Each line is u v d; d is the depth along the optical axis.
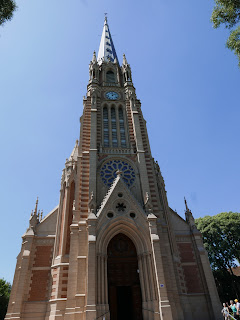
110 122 42.28
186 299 29.58
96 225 27.86
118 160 37.41
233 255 53.88
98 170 35.31
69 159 40.28
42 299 27.75
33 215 34.31
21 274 28.69
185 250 35.03
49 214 35.38
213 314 29.61
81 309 23.94
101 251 26.78
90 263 24.81
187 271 33.12
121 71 54.06
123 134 41.69
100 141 39.41
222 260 54.47
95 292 23.64
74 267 26.94
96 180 33.84
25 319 26.41
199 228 57.16
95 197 32.09
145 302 25.28
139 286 28.69
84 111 44.06
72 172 37.69
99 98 44.84
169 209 38.94
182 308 28.28
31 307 27.16
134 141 40.00
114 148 38.69
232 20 17.61
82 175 34.19
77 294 24.64
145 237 28.25
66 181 36.75
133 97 45.50
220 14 17.62
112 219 28.75
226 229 53.00
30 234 32.06
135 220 29.23
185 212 39.72
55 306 25.61
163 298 24.09
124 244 31.23
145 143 40.75
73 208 31.56
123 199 30.67
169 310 23.45
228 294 53.28
